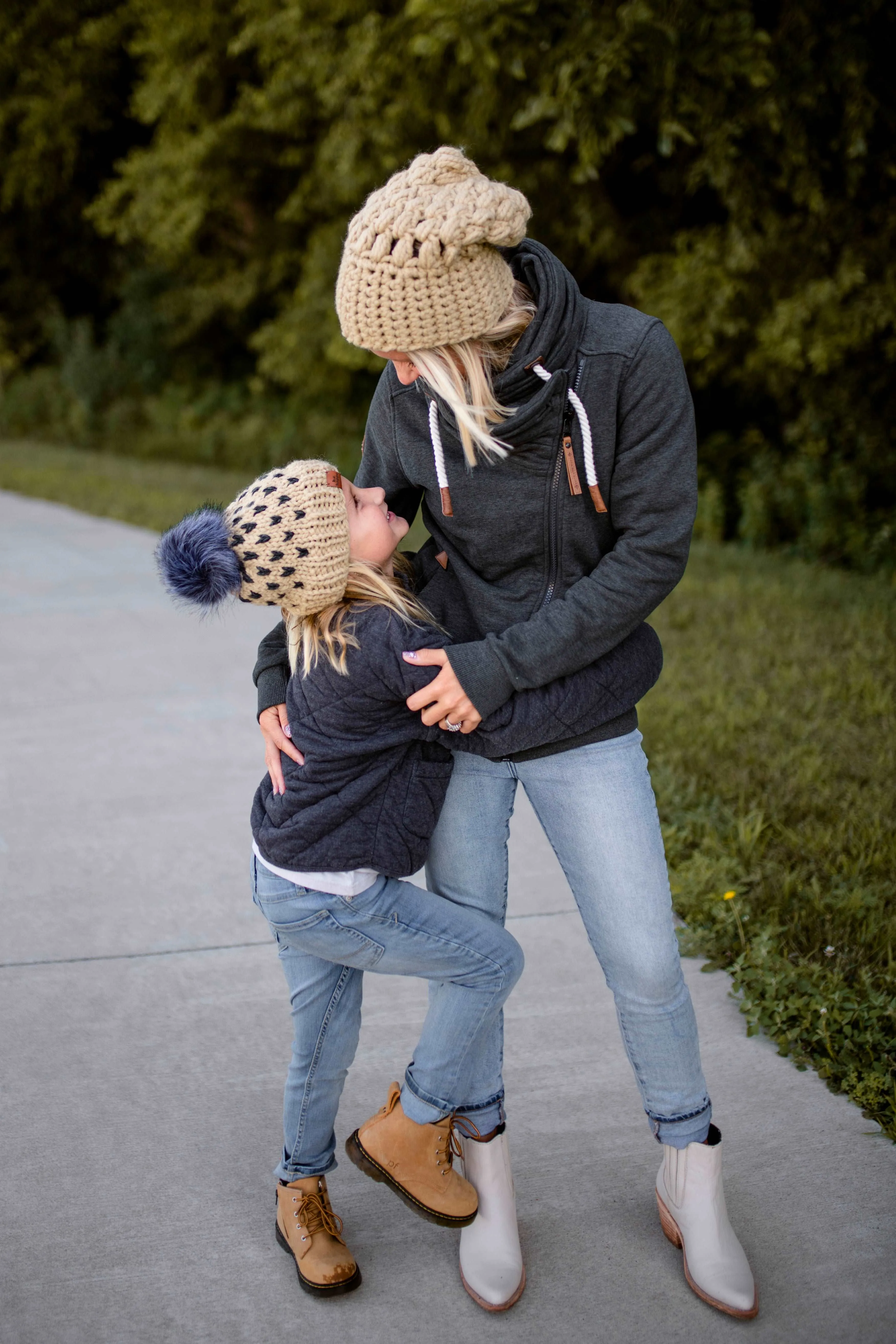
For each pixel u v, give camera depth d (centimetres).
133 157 1362
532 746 185
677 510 176
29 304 1958
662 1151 233
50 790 412
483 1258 198
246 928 320
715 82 651
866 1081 247
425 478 189
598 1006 284
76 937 314
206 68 1197
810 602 652
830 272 755
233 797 407
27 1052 266
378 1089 253
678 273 814
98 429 1755
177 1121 244
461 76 800
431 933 189
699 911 317
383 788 187
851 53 639
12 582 746
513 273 178
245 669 555
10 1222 215
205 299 1591
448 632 194
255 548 177
